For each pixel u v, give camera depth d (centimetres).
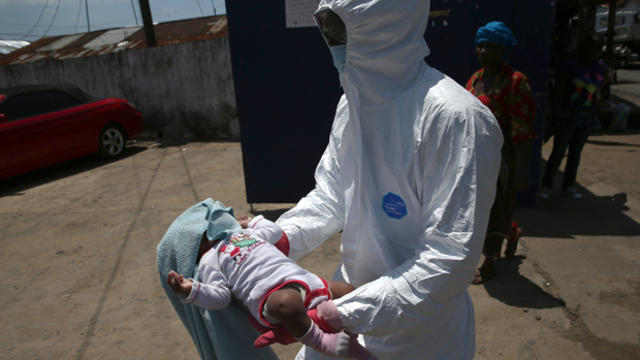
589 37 440
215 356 144
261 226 148
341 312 112
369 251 135
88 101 780
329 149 160
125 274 371
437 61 408
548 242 376
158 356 268
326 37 132
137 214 511
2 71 1059
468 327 142
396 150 122
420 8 119
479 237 108
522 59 408
